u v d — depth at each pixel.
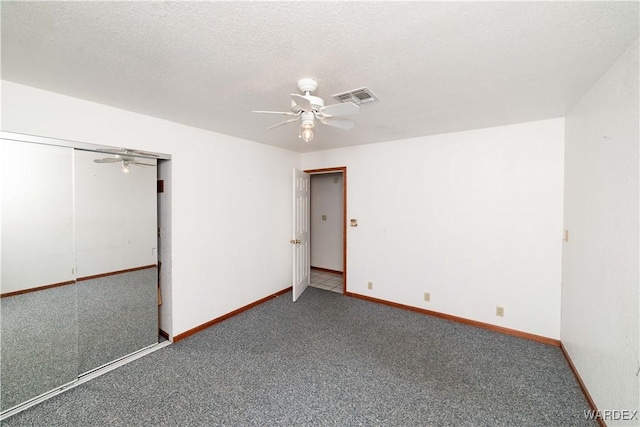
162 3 1.12
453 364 2.49
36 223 2.10
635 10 1.17
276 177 4.19
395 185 3.78
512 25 1.29
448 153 3.36
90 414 1.91
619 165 1.63
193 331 3.06
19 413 1.92
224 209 3.39
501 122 2.89
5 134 1.89
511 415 1.90
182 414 1.91
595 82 1.93
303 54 1.54
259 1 1.11
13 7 1.14
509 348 2.75
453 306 3.39
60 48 1.48
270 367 2.45
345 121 2.10
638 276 1.43
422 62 1.64
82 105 2.23
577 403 2.00
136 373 2.37
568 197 2.57
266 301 4.05
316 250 6.10
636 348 1.44
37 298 2.12
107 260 2.52
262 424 1.83
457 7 1.16
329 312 3.65
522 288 2.96
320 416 1.90
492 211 3.11
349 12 1.19
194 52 1.52
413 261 3.67
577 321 2.28
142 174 2.72
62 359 2.21
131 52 1.52
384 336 3.01
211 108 2.43
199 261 3.12
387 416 1.90
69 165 2.24
